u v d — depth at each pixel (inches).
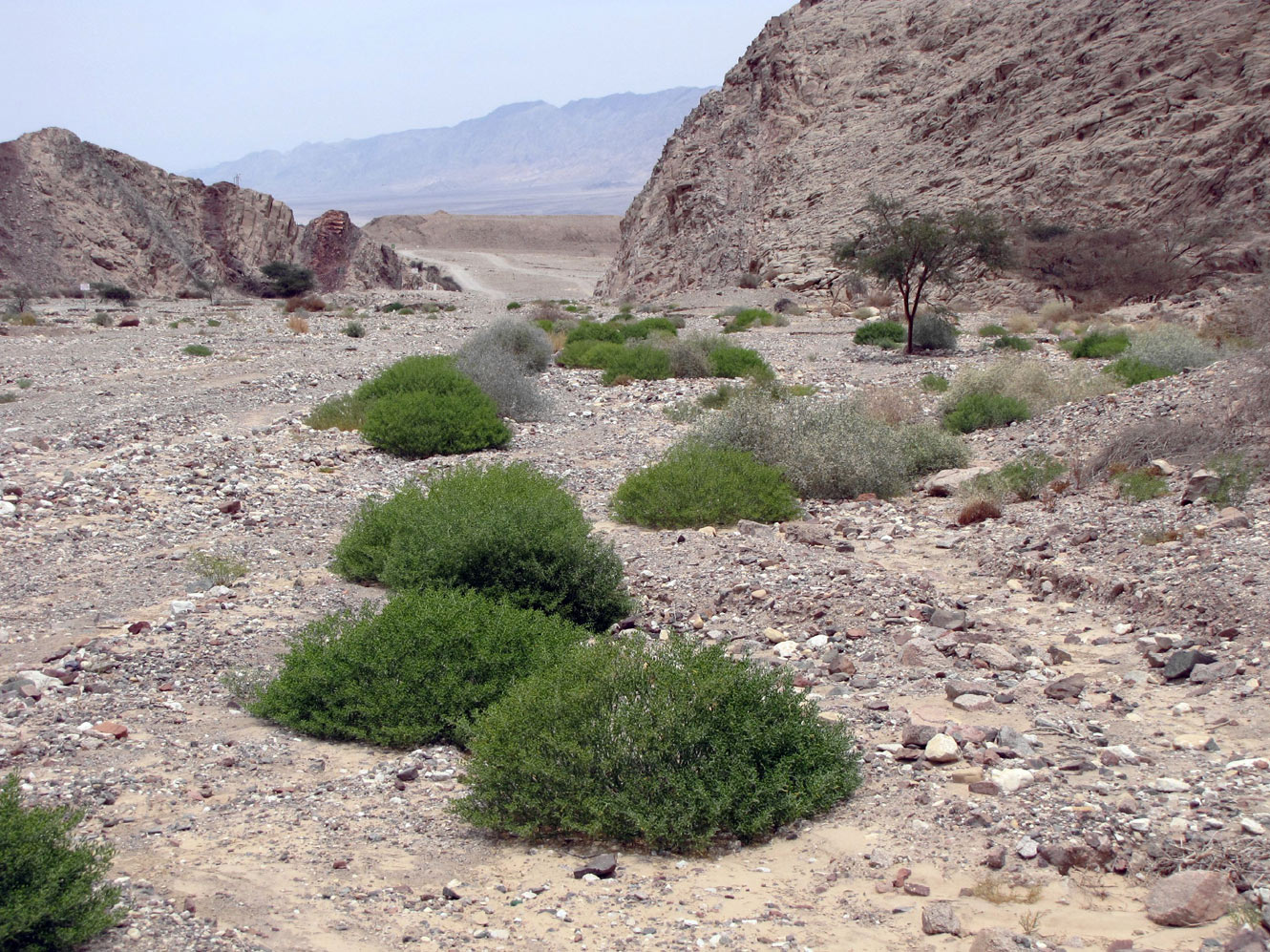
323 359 1054.4
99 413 693.9
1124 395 560.1
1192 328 1047.0
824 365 1021.2
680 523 406.6
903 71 2404.0
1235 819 162.1
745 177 2502.5
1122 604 285.3
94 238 2935.5
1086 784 180.2
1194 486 364.5
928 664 250.8
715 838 173.8
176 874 161.2
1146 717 213.3
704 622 297.1
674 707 179.0
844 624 284.5
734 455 457.1
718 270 2353.6
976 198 1838.1
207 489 475.8
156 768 203.0
